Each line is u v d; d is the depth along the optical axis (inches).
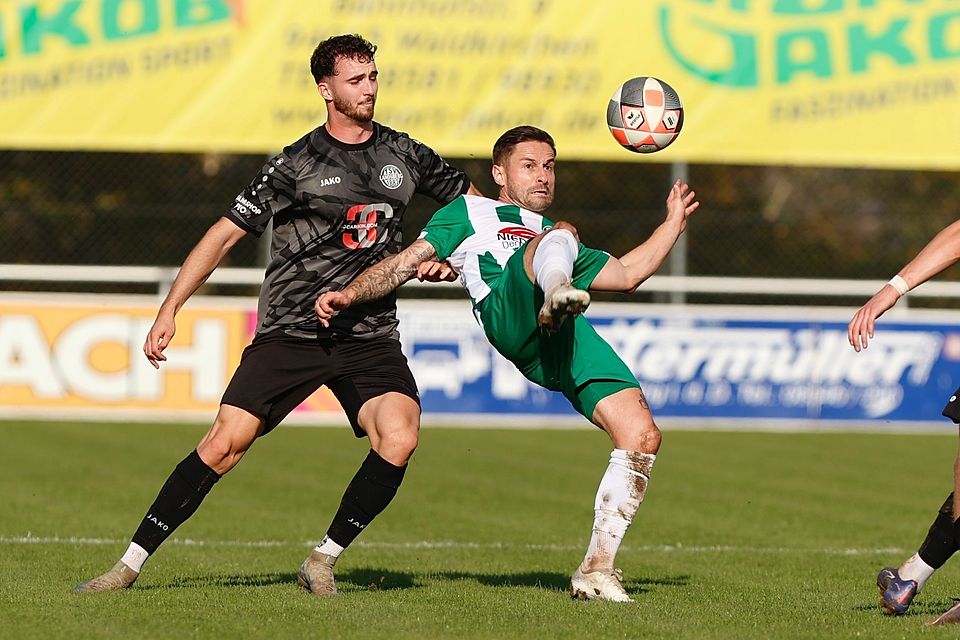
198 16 2003.0
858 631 741.3
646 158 2021.4
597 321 2165.4
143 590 852.0
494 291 828.6
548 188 864.9
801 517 1357.0
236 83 2006.6
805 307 2316.7
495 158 876.0
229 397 850.8
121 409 2111.2
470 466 1764.3
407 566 1021.2
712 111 2023.9
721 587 926.4
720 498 1501.0
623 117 920.9
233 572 963.3
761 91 2026.3
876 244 2404.0
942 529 780.0
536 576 968.3
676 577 982.4
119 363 2110.0
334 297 807.1
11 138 1999.3
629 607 809.5
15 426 2156.7
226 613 773.9
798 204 2477.9
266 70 2007.9
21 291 2297.0
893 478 1696.6
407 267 833.5
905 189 2522.1
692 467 1787.6
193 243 2235.5
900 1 2030.0
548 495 1503.4
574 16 2005.4
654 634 725.9
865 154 2036.2
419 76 1998.0
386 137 870.4
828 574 1001.5
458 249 852.6
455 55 1999.3
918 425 2196.1
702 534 1236.5
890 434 2215.8
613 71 2010.3
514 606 808.9
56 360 2101.4
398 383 861.8
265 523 1257.4
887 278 2407.7
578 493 1524.4
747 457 1904.5
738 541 1193.4
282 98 2010.3
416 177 875.4
